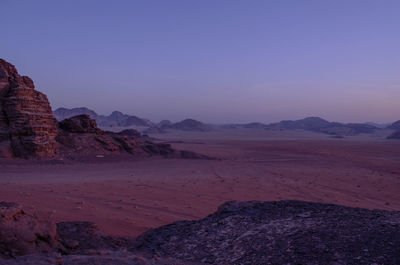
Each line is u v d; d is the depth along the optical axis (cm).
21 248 916
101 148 6384
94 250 987
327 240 941
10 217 986
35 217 1084
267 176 4406
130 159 6269
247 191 3219
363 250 843
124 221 1841
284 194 3122
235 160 6969
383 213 1217
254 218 1275
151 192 3003
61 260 810
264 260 890
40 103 5647
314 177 4400
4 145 5003
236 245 1031
